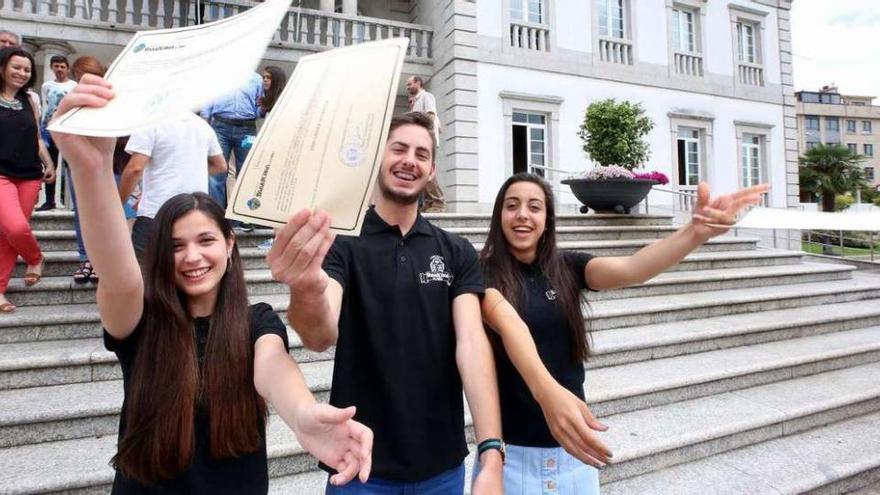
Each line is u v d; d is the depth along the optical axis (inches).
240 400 48.9
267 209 31.7
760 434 125.8
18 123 126.6
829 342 182.7
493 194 417.7
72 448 92.1
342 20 411.5
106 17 349.1
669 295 210.4
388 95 33.3
